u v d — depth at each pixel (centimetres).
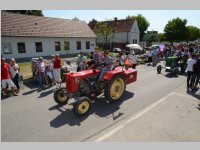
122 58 1210
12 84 805
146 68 1443
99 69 713
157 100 716
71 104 685
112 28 3741
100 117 580
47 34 2409
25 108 661
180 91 827
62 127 524
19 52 2164
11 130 514
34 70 1014
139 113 603
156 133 484
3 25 2081
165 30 5534
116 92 714
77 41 2811
